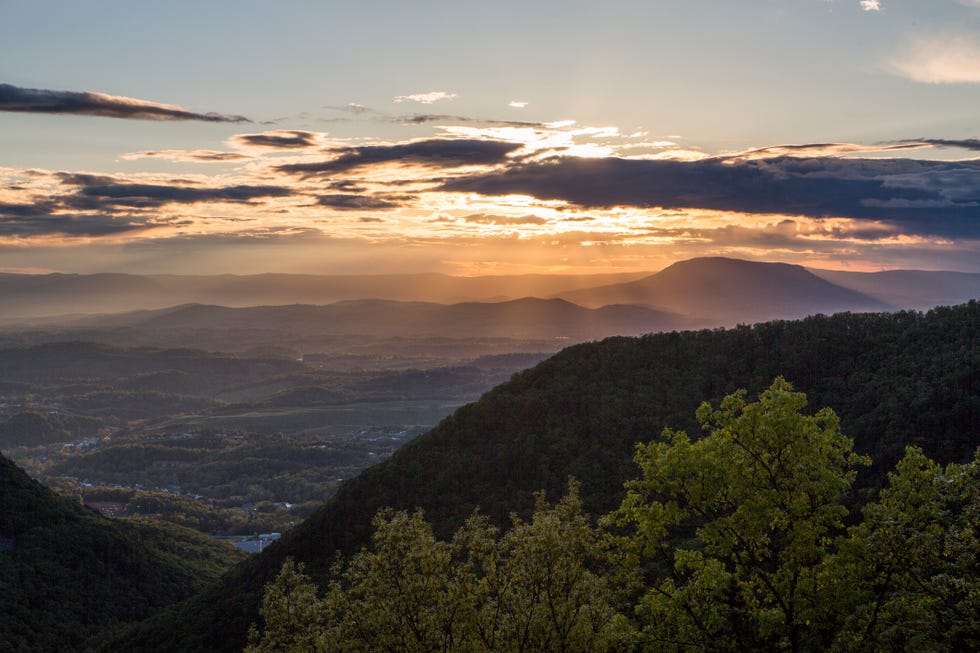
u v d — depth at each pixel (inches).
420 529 1206.3
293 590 1238.9
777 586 1216.8
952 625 1036.5
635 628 1251.2
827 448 1248.2
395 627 1149.7
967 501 1209.4
